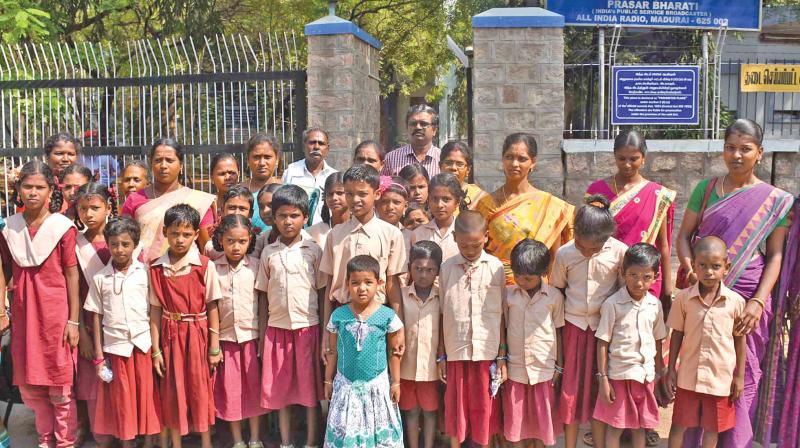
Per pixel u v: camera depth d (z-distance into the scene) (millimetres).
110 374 3898
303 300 4004
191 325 3926
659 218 4125
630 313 3652
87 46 9047
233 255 4008
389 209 4121
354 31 7363
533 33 7125
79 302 4070
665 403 3889
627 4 7555
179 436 3994
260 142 5035
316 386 4062
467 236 3688
